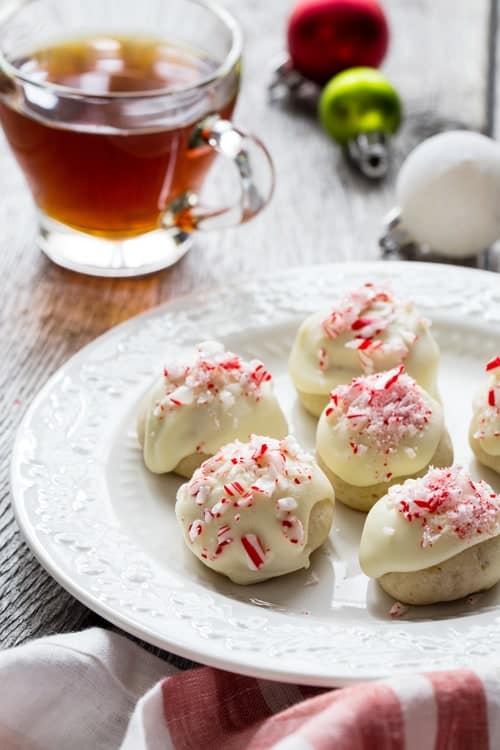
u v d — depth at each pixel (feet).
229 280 1.90
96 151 1.82
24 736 1.46
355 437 1.60
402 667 1.42
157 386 1.66
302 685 1.48
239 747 1.42
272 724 1.41
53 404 1.69
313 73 2.22
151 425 1.63
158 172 1.86
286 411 1.74
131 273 1.95
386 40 2.19
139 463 1.65
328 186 2.11
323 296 1.85
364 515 1.62
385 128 2.10
